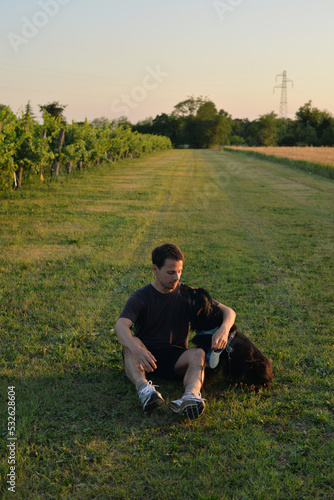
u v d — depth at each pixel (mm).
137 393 3354
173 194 16172
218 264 7098
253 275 6539
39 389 3420
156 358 3375
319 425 2992
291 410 3170
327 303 5410
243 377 3432
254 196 16156
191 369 3131
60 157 18766
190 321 3412
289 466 2584
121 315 3271
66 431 2902
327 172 23641
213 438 2852
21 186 15422
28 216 10812
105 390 3395
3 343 4191
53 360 3879
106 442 2803
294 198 15680
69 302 5254
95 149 22953
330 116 115000
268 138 114875
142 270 6664
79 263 6957
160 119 116562
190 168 29984
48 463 2607
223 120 118188
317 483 2439
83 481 2482
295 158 33156
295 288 5961
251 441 2807
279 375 3686
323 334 4527
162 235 9273
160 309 3322
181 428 2977
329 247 8492
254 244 8688
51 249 7766
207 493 2387
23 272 6414
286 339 4355
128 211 12172
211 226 10422
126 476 2500
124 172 25328
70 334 4359
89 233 9164
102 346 4172
